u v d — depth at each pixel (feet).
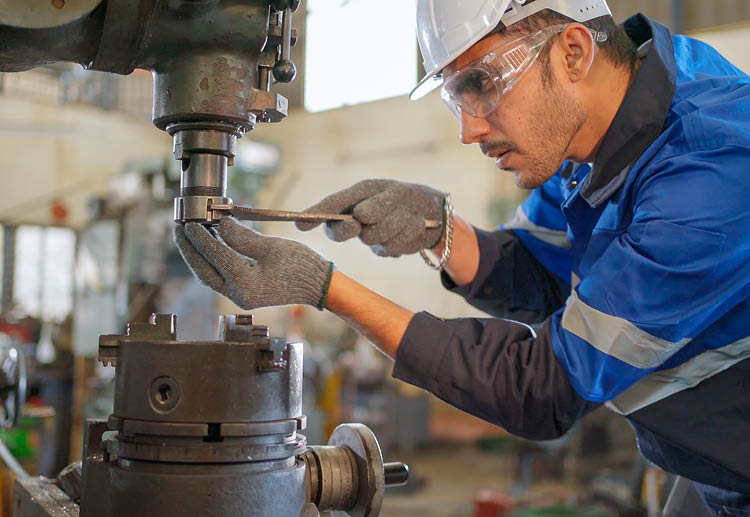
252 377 2.60
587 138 3.86
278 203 31.04
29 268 24.14
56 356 15.80
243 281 3.26
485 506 14.02
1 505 5.16
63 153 25.23
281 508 2.64
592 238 3.98
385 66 26.86
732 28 12.58
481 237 4.94
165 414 2.53
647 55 3.69
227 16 2.93
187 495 2.46
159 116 3.09
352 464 3.23
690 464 3.70
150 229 16.46
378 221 4.12
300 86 29.81
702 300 3.17
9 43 2.84
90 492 2.74
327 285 3.45
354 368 22.40
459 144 26.76
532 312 5.12
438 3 3.85
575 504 13.87
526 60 3.53
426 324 3.48
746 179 3.17
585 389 3.25
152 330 2.78
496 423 3.52
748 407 3.48
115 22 2.85
